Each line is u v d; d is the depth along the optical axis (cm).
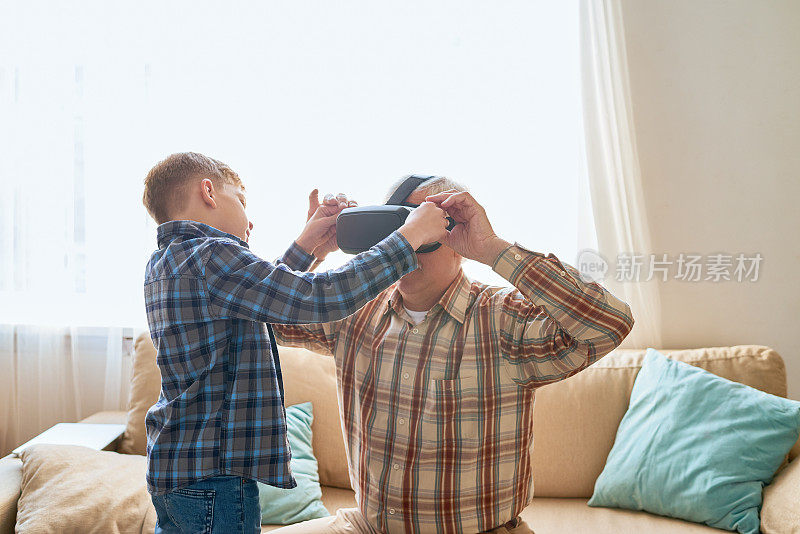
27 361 272
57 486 175
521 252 115
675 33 247
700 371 205
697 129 248
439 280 129
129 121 264
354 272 107
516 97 251
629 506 198
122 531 171
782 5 242
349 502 204
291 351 228
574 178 248
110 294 267
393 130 257
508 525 129
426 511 125
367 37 258
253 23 261
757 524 178
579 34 242
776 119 244
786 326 247
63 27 264
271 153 262
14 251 269
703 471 187
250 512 117
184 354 114
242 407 114
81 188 268
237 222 131
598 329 112
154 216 132
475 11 252
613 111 241
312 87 260
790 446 186
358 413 132
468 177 254
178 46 262
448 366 126
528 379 125
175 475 112
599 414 212
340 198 139
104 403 268
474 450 124
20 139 266
